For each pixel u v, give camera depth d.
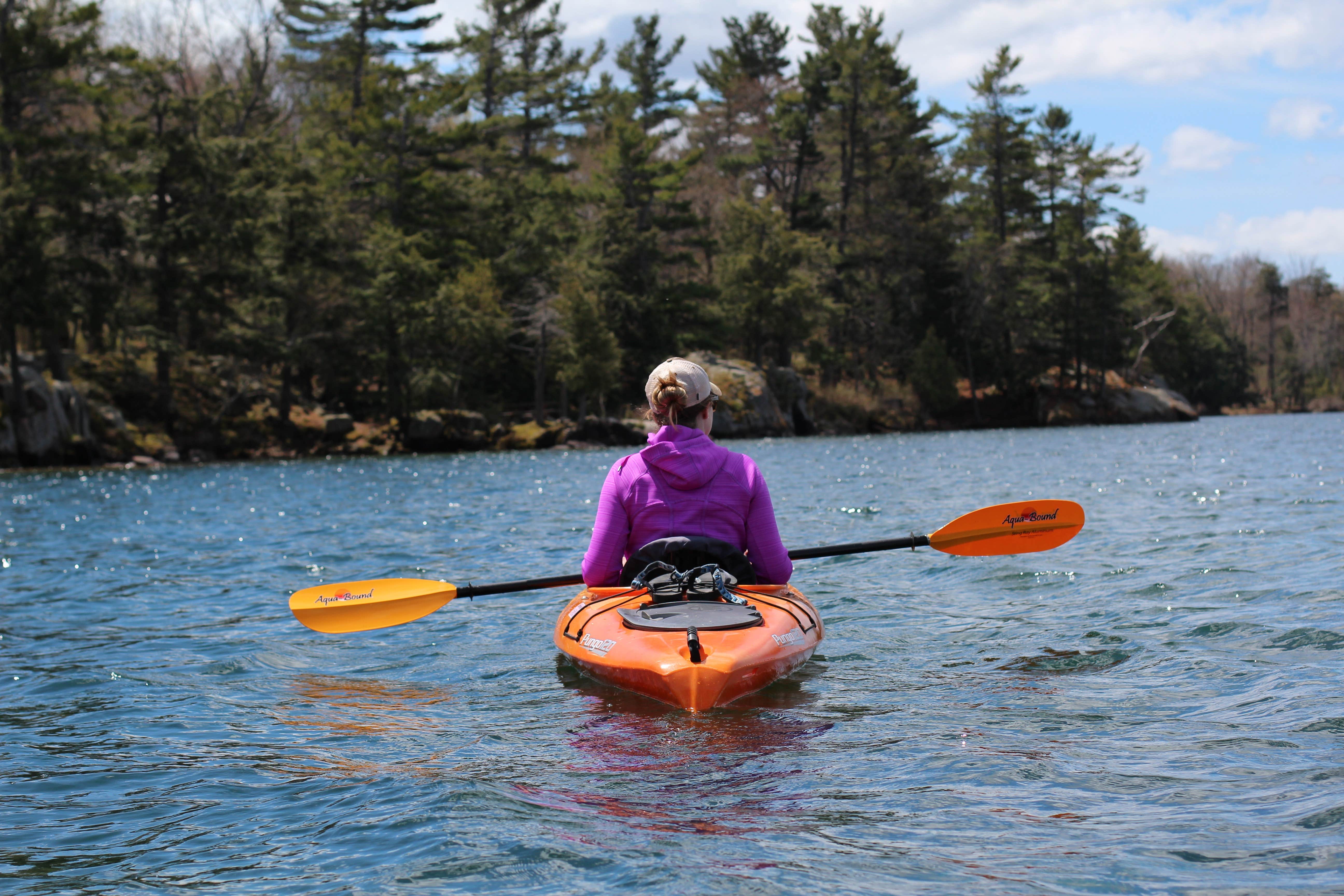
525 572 7.92
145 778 3.37
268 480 23.17
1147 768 3.20
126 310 35.69
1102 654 4.79
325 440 39.69
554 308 45.41
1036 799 2.96
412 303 41.88
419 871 2.55
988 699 4.08
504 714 4.04
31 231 30.97
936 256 62.12
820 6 58.66
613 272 51.88
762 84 68.44
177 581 7.94
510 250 50.41
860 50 58.19
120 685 4.68
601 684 4.37
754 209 53.84
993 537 5.67
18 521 13.43
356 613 5.10
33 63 31.92
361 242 43.88
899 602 6.32
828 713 3.90
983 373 63.22
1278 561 7.15
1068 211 62.25
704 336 53.69
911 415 57.88
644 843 2.69
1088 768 3.22
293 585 7.68
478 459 33.81
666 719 3.82
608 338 44.56
